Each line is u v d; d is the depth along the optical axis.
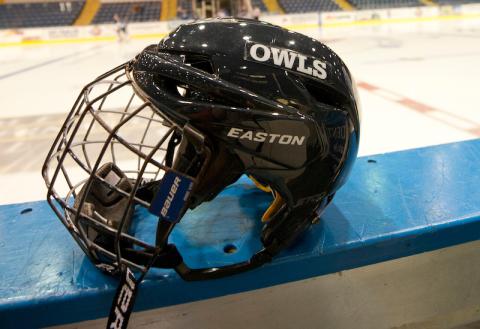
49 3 9.74
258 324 0.64
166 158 0.59
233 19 0.49
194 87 0.42
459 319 0.80
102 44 6.40
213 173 0.45
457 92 2.31
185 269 0.49
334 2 10.51
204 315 0.61
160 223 0.45
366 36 5.68
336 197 0.69
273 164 0.46
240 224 0.63
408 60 3.50
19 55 5.16
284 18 7.71
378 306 0.70
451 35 5.33
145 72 0.43
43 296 0.48
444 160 0.83
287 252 0.55
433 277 0.72
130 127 1.61
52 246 0.58
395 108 2.04
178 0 10.27
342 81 0.49
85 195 0.45
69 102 2.45
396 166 0.80
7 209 0.67
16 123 2.00
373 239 0.58
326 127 0.47
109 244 0.50
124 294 0.47
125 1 10.13
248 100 0.43
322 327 0.68
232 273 0.50
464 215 0.63
